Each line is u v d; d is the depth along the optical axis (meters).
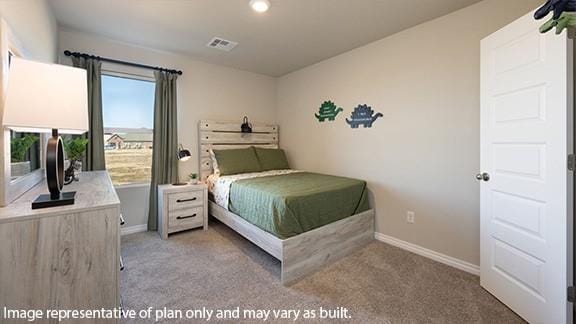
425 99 2.50
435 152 2.44
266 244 2.22
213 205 3.32
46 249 1.07
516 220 1.65
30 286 1.05
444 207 2.39
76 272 1.13
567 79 1.36
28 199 1.29
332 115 3.47
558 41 1.39
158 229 3.15
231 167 3.46
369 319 1.62
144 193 3.25
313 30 2.65
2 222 0.99
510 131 1.69
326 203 2.40
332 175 3.38
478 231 2.18
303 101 3.95
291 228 2.10
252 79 4.17
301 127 4.00
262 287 1.98
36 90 1.11
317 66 3.69
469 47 2.20
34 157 1.75
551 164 1.44
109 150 3.03
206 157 3.64
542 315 1.49
